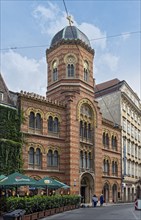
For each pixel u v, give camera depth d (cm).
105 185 5741
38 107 4584
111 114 6819
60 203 3544
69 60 5356
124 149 6675
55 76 5481
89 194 5181
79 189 4878
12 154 3997
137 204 3844
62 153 4825
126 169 6769
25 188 4062
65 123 4947
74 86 5250
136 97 8031
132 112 7656
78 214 3203
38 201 2884
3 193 3675
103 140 5856
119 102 6775
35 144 4441
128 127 7212
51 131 4744
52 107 4803
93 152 5359
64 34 5459
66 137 4903
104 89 7106
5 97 4203
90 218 2730
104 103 7000
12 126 4119
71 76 5306
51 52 5597
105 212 3425
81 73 5356
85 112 5338
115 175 6144
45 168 4519
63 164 4806
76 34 5469
